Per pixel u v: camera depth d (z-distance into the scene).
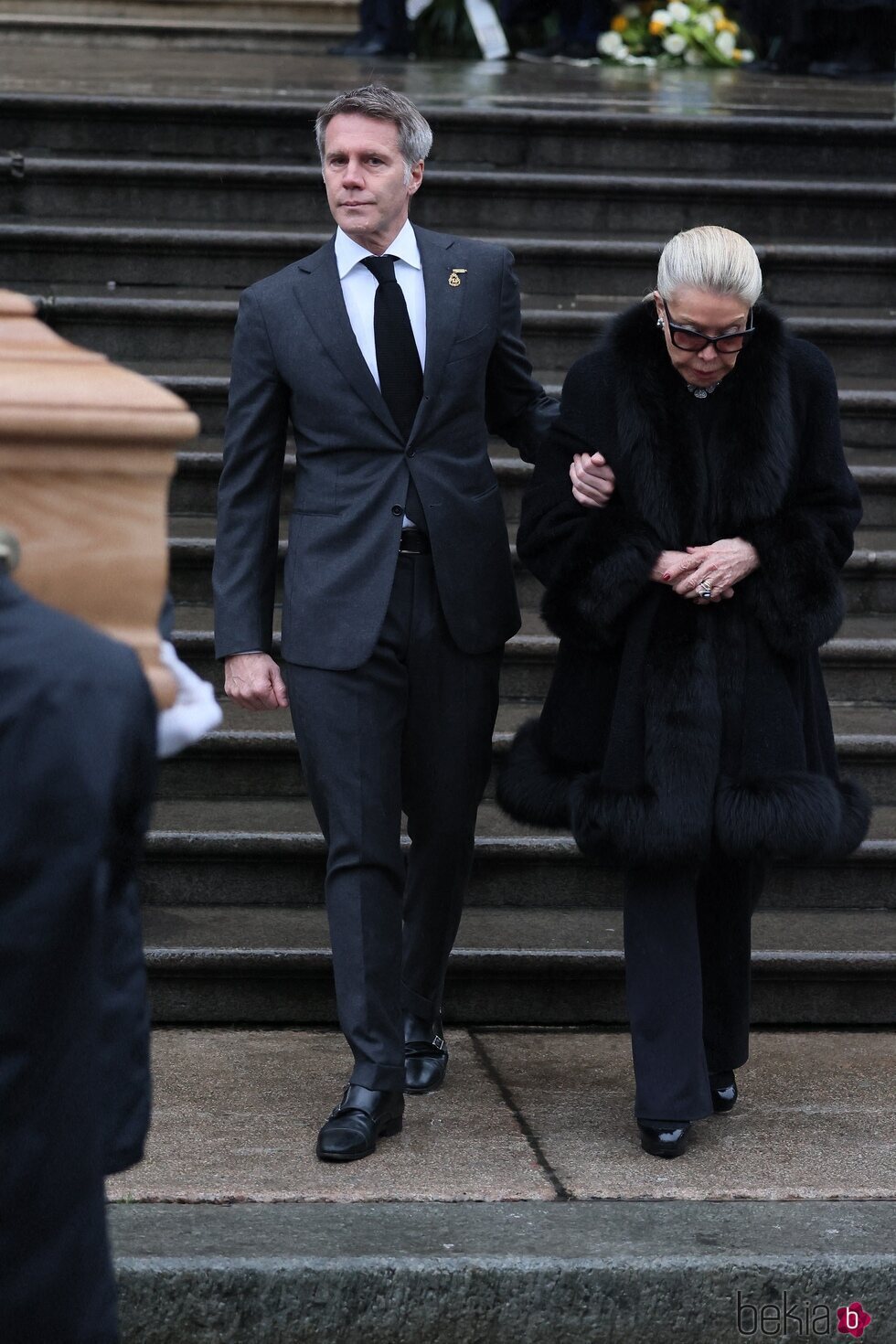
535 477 4.95
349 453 5.03
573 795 4.82
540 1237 4.31
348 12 16.41
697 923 4.99
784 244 9.21
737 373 4.69
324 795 4.98
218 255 8.71
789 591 4.63
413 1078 5.35
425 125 4.98
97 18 15.82
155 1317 4.09
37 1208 2.21
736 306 4.47
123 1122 2.76
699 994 4.85
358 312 5.02
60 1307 2.25
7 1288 2.22
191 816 6.42
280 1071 5.48
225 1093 5.27
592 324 8.39
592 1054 5.74
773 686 4.73
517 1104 5.27
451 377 5.04
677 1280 4.20
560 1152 4.90
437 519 5.01
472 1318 4.16
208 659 7.01
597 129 9.71
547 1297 4.17
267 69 13.05
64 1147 2.21
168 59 13.76
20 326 2.62
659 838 4.62
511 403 5.34
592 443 4.78
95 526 2.46
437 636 5.06
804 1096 5.38
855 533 7.88
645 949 4.85
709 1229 4.39
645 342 4.72
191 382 7.93
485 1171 4.74
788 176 9.89
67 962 2.15
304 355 4.98
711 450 4.71
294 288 5.04
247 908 6.26
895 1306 4.25
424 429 5.02
